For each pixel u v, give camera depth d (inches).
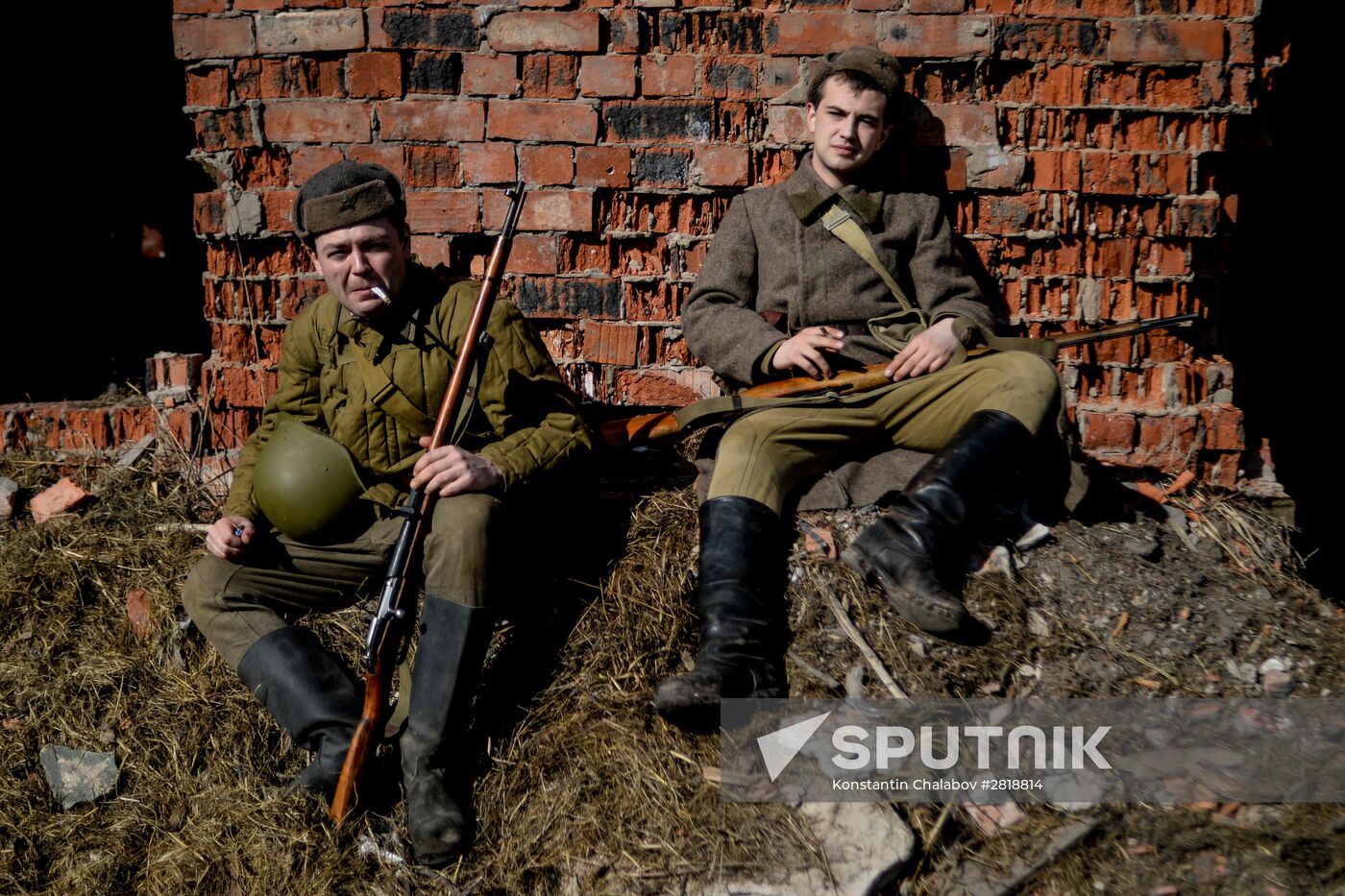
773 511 115.5
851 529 120.2
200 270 180.9
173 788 111.7
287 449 113.9
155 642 121.2
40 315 177.5
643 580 117.8
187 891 104.0
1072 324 136.0
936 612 107.2
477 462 106.5
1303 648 113.7
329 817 106.1
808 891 95.5
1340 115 196.2
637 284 137.7
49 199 179.9
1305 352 200.5
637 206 136.3
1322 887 93.7
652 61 133.1
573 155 134.6
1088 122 133.3
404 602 105.3
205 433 142.3
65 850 107.8
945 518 111.3
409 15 132.7
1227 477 135.0
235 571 113.3
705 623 108.3
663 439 130.1
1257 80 135.2
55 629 122.7
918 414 123.7
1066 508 119.4
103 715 116.9
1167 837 97.7
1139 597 115.7
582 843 101.8
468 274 138.6
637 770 104.2
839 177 128.7
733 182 134.1
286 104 134.9
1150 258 135.1
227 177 137.1
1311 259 199.8
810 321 128.9
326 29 133.1
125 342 175.5
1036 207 133.6
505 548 107.7
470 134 134.5
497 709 111.6
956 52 131.1
